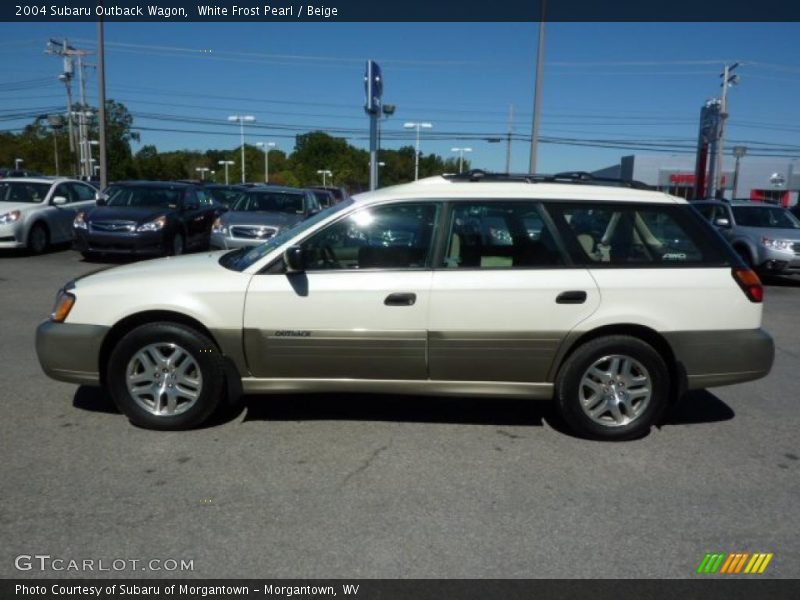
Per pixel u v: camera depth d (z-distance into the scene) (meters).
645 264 4.77
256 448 4.53
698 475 4.30
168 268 4.95
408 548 3.37
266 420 5.04
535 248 4.74
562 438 4.87
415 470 4.26
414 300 4.61
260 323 4.64
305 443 4.64
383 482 4.09
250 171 84.31
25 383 5.76
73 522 3.54
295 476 4.13
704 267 4.79
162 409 4.77
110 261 14.16
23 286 10.85
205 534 3.45
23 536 3.39
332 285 4.63
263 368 4.73
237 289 4.64
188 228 14.80
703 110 35.12
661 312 4.70
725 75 38.22
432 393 4.79
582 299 4.66
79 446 4.49
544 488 4.07
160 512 3.66
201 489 3.93
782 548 3.46
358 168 80.06
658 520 3.71
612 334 4.78
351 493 3.93
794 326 9.56
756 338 4.81
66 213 15.56
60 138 68.62
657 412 4.82
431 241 4.73
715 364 4.79
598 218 4.81
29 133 72.94
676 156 51.28
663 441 4.88
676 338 4.73
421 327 4.64
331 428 4.93
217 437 4.70
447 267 4.69
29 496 3.80
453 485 4.07
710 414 5.51
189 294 4.64
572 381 4.73
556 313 4.65
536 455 4.55
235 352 4.69
